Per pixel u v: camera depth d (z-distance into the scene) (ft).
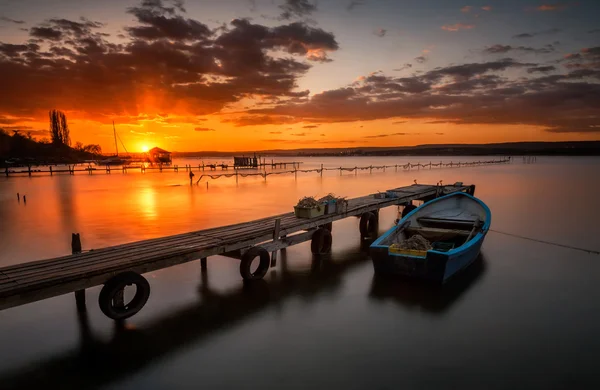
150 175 197.77
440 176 169.99
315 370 19.35
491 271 34.58
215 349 21.35
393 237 36.09
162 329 23.63
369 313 25.82
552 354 20.86
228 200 87.15
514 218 61.93
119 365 19.86
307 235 37.29
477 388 18.02
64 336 22.86
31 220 62.34
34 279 20.59
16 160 324.60
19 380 18.69
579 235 49.44
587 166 246.06
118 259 24.44
